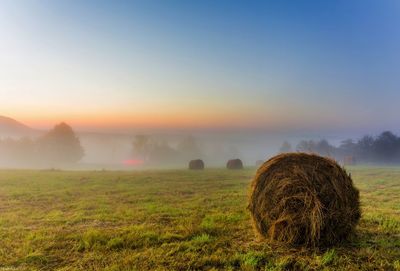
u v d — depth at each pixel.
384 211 9.85
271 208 6.56
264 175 6.87
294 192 6.36
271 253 5.88
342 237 6.34
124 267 5.22
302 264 5.29
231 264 5.37
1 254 5.92
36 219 9.12
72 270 5.14
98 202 12.21
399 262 5.32
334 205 6.22
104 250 6.10
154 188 17.11
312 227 6.12
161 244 6.46
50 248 6.27
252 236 6.98
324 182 6.31
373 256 5.61
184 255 5.72
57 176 25.45
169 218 8.93
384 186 18.39
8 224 8.45
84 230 7.71
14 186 17.97
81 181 21.25
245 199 12.70
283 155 7.02
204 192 15.29
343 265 5.27
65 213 10.09
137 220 8.77
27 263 5.51
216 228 7.50
